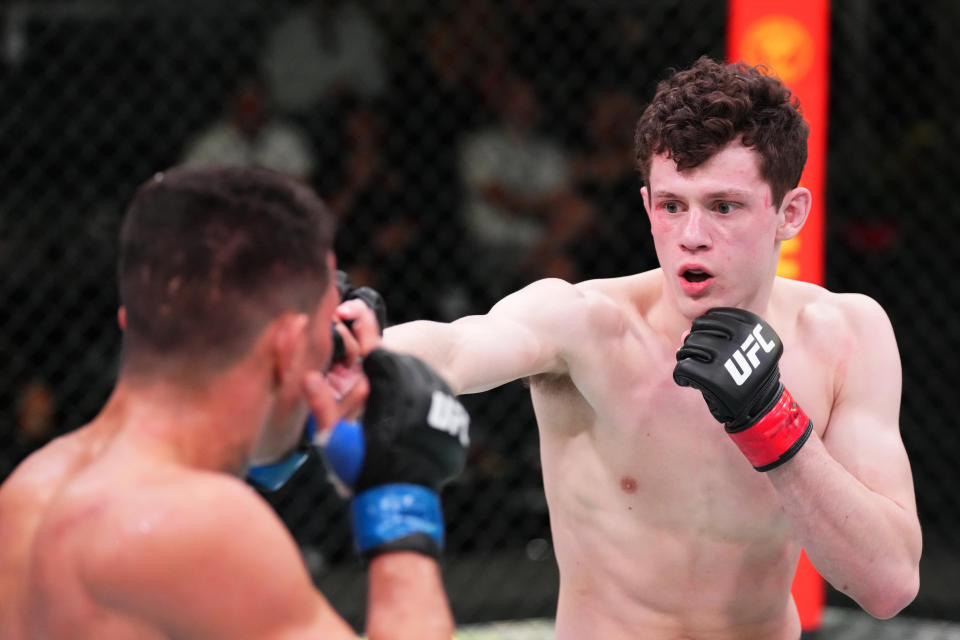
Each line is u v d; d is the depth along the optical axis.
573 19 8.15
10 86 7.51
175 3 7.87
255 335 1.89
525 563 6.91
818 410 2.90
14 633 1.89
